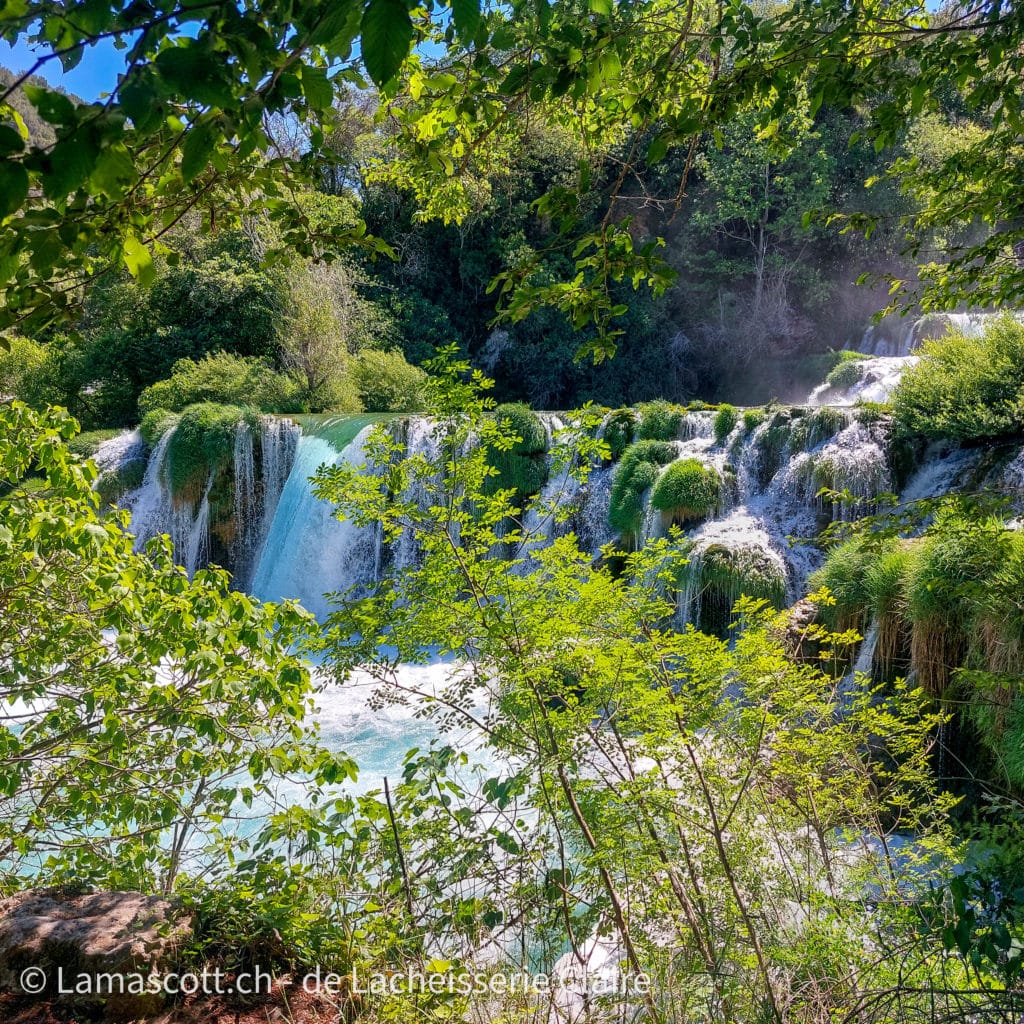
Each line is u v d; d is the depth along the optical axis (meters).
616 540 14.02
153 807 3.49
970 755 7.07
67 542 3.34
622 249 2.26
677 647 3.38
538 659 3.10
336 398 22.17
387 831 3.16
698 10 2.96
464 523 3.29
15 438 3.74
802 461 12.59
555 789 3.19
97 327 25.06
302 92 1.37
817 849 4.00
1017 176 3.70
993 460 11.10
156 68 1.09
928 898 2.85
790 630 8.52
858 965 2.98
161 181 2.02
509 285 2.37
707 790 3.20
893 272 28.88
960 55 2.97
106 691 3.36
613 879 3.34
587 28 2.02
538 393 30.80
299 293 22.86
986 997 2.65
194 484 17.28
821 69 2.93
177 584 3.37
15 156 1.07
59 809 3.58
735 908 3.23
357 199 29.70
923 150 20.36
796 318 31.92
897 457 12.16
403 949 2.93
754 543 11.33
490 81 2.44
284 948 2.99
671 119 2.55
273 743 3.62
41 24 1.25
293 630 3.34
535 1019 2.78
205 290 23.91
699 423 14.82
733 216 29.31
